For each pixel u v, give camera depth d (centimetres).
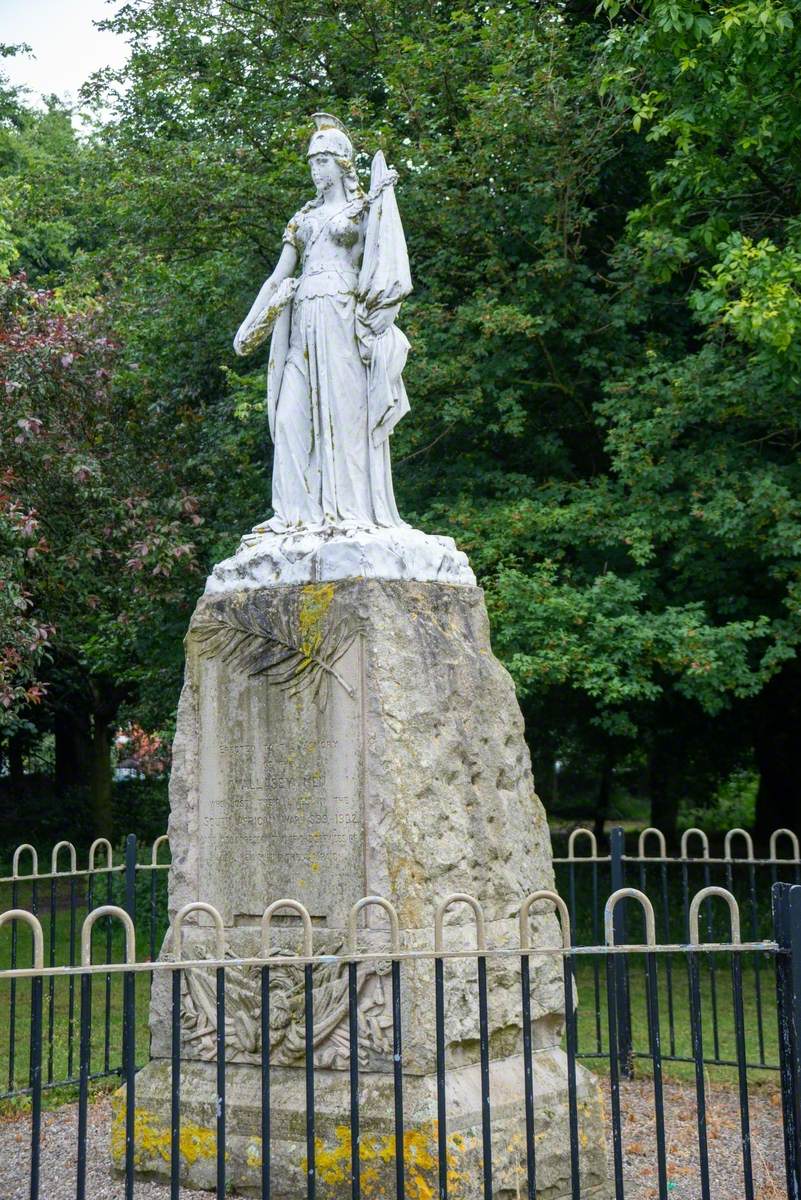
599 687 1066
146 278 1441
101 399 1307
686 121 1055
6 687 1050
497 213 1234
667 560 1233
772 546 1082
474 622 608
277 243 1342
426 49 1283
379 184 618
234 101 1451
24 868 2014
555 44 1240
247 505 1330
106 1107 749
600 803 2123
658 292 1287
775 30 965
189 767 600
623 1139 670
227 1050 566
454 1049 532
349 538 575
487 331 1150
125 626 1333
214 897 582
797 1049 406
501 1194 512
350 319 612
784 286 928
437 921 398
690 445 1185
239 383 1252
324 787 557
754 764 1866
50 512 1280
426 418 1216
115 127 1524
